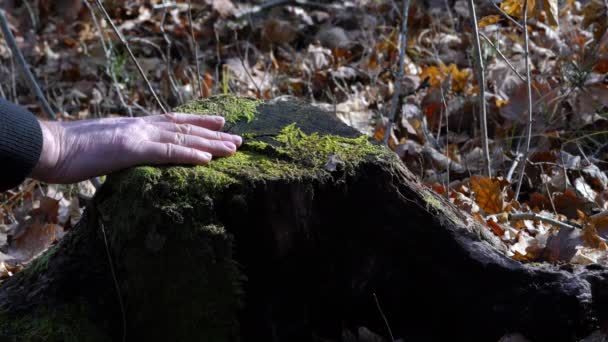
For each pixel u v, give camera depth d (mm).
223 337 1202
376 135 1828
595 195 1608
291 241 1204
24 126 1158
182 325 1204
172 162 1198
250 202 1175
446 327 1242
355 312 1255
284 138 1262
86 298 1232
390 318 1255
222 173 1183
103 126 1216
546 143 1765
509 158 1768
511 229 1409
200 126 1275
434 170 1726
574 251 1263
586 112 1795
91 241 1238
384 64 2248
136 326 1222
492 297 1209
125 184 1179
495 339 1214
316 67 2277
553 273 1200
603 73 1861
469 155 1786
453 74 2035
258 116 1329
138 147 1194
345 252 1225
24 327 1214
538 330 1195
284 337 1236
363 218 1211
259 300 1220
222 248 1173
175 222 1163
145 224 1171
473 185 1498
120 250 1192
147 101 2180
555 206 1570
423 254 1220
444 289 1227
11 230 1618
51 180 1189
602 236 1423
